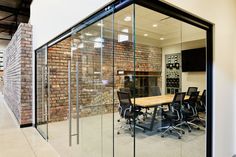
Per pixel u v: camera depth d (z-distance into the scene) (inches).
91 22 97.1
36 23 181.9
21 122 184.2
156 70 202.5
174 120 159.0
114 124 141.1
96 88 134.0
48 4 145.0
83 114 126.3
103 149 124.0
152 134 149.9
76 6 99.1
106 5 76.7
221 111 99.2
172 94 191.8
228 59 104.7
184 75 176.1
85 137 125.6
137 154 120.0
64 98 198.8
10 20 307.1
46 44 155.9
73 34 116.1
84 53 125.6
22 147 131.9
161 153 121.3
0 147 131.8
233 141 108.0
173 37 184.5
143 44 193.8
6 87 371.2
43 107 170.4
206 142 99.1
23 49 186.1
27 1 240.1
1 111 281.3
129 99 153.9
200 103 135.6
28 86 188.5
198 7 83.7
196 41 148.1
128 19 127.5
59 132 165.0
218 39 96.9
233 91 108.4
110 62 145.9
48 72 174.7
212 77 96.0
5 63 401.4
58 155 118.2
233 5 110.6
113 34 138.5
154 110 165.0
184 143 130.4
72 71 126.8
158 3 71.4
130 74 181.0
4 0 240.7
